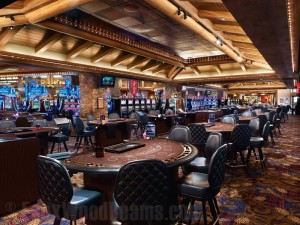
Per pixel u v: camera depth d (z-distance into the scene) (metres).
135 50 8.50
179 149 2.70
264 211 2.99
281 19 3.72
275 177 4.25
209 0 4.33
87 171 1.95
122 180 1.79
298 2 3.25
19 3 4.25
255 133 5.39
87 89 9.85
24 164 3.26
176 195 2.52
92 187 2.32
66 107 13.42
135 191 1.80
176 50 10.06
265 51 6.11
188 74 15.18
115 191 1.82
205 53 10.69
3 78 14.63
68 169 2.04
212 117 5.96
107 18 6.06
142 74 12.27
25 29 6.22
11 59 6.48
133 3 5.16
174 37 7.99
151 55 9.49
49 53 7.82
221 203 3.22
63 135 6.09
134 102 14.44
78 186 2.34
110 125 7.07
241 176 4.31
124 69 11.44
